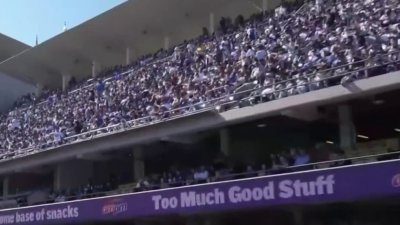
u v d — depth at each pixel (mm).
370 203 18953
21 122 42969
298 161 21344
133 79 35625
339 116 21219
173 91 29656
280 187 19375
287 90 21953
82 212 26188
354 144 20938
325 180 18234
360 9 23953
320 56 22344
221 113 23578
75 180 33344
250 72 25328
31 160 33719
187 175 25469
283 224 21922
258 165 24609
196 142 26688
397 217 18938
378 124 22594
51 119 39500
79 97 39875
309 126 24047
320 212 20594
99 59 44188
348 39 21766
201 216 23500
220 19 36031
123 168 31875
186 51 33594
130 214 24031
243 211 21547
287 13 28953
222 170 24125
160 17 37781
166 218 24531
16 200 35562
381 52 20141
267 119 23500
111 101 34656
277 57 24266
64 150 31219
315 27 25281
